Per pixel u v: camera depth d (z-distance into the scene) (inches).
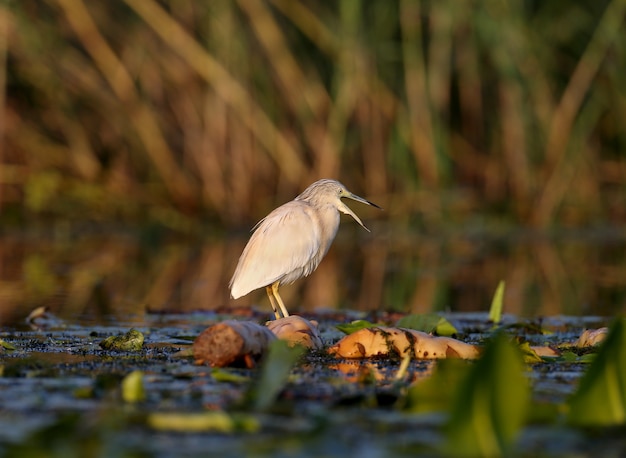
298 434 192.4
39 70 740.7
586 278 567.5
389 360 283.0
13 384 241.1
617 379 203.2
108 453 179.2
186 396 226.2
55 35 740.7
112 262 621.3
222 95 748.6
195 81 759.7
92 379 248.4
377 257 681.6
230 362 265.9
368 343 287.6
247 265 373.1
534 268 615.8
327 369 266.2
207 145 757.9
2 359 283.4
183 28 743.7
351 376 253.9
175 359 284.0
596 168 843.4
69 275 553.0
